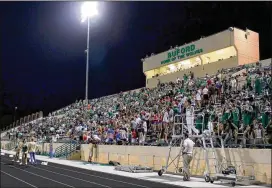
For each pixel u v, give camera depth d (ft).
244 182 44.32
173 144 62.08
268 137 49.08
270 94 58.18
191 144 50.16
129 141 80.89
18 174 60.13
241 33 110.42
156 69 143.64
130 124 84.74
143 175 57.36
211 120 56.70
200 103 75.56
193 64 125.70
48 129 153.69
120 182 48.91
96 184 46.91
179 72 127.34
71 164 82.33
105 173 61.36
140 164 70.08
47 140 132.26
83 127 113.19
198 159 55.42
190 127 54.95
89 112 136.98
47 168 71.72
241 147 51.31
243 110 53.98
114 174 59.26
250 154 47.09
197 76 120.06
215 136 51.65
